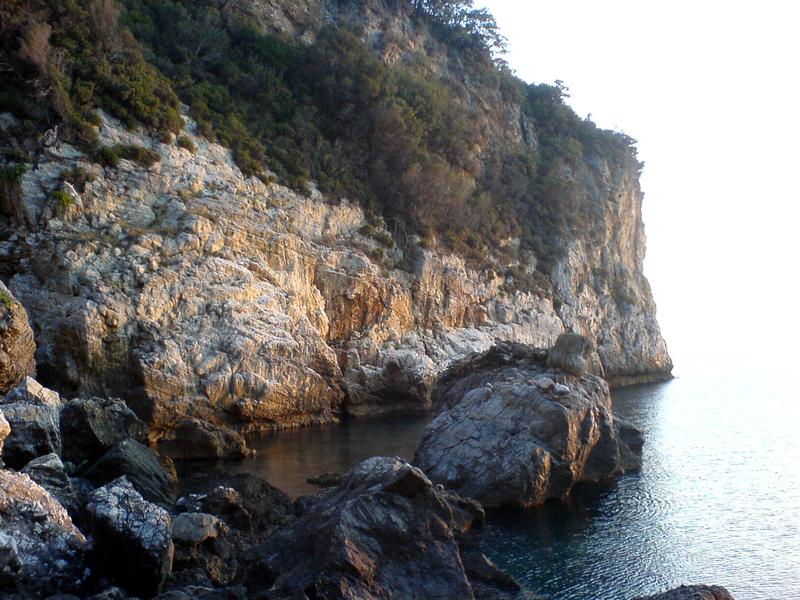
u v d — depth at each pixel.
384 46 75.44
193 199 43.75
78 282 36.44
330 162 55.69
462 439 26.61
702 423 46.06
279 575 14.79
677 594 14.30
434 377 51.91
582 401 27.59
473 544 20.77
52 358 34.56
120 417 22.95
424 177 60.88
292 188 50.88
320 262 49.72
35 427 18.94
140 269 37.97
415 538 15.87
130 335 36.47
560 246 76.88
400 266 56.78
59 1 44.88
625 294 85.94
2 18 41.53
